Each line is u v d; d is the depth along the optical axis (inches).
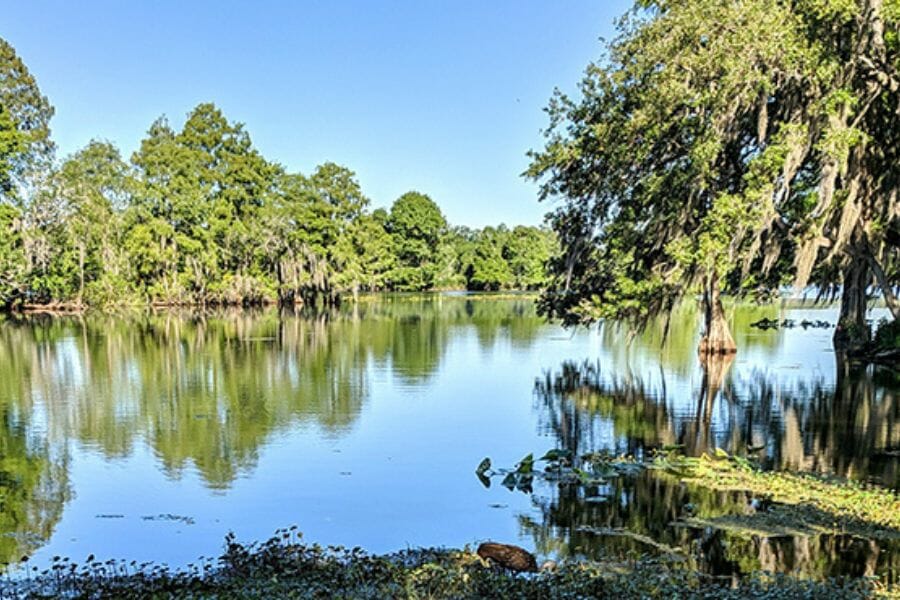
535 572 258.8
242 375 768.9
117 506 351.9
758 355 932.0
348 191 2356.1
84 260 1813.5
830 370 799.1
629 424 536.4
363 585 239.3
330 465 426.0
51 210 1711.4
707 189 712.4
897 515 320.5
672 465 415.2
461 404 616.4
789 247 735.1
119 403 613.0
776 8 590.9
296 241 2118.6
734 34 612.4
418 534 311.0
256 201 2114.9
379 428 522.9
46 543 302.7
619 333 1261.1
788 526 307.7
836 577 252.1
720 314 928.9
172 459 438.6
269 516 336.8
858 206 600.4
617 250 822.5
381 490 375.9
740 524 311.0
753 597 224.5
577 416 566.9
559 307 951.6
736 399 633.0
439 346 1055.0
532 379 753.6
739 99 614.9
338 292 2289.6
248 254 2065.7
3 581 255.0
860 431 503.8
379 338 1161.4
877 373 773.9
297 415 566.6
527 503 350.6
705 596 225.6
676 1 684.7
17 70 1836.9
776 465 414.6
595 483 382.3
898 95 568.7
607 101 808.3
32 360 884.6
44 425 529.0
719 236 611.2
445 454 450.9
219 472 410.6
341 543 301.6
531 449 462.3
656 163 767.1
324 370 809.5
